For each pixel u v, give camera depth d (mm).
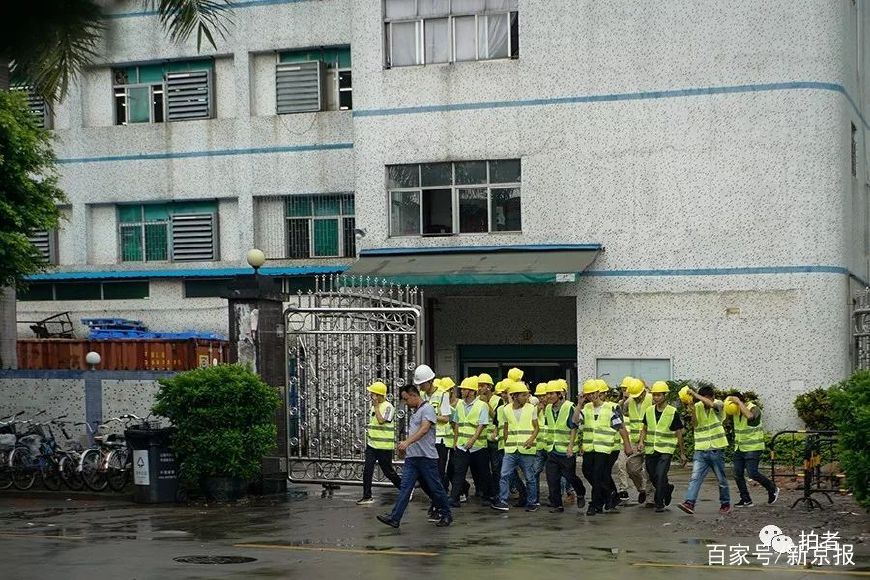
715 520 15648
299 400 19812
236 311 19328
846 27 26547
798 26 25297
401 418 19203
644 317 26047
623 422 16766
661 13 26000
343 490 20172
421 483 15469
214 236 31844
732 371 25438
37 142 22172
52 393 23453
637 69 26156
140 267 32188
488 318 29859
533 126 26844
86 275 32156
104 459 19859
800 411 24453
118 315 32250
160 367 27828
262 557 12570
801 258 25172
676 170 25875
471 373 30094
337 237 31016
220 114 31969
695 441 16484
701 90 25750
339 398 19562
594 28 26438
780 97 25328
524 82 26906
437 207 27641
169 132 31984
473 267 26078
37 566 11906
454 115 27375
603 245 26359
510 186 27188
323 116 30859
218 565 11977
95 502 18578
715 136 25672
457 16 27531
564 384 17156
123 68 32531
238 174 31484
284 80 31203
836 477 16906
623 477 18219
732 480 21422
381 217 27875
